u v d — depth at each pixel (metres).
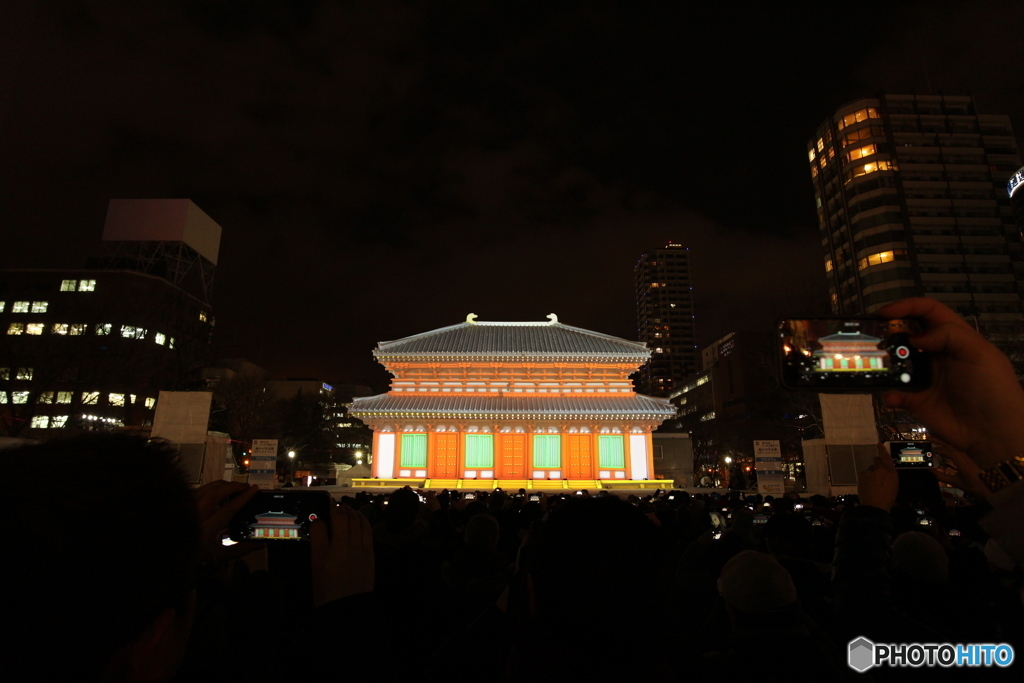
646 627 2.82
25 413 49.22
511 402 57.97
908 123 111.69
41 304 86.00
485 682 4.50
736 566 4.65
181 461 2.19
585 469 57.16
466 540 7.46
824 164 120.38
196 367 57.16
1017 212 97.69
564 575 2.82
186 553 1.96
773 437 89.00
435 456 56.72
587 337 64.62
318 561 3.23
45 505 1.62
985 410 2.38
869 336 2.72
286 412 99.31
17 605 1.55
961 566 8.30
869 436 36.34
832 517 14.20
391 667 3.09
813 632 4.59
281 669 3.72
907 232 105.38
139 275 80.81
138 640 1.79
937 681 4.66
